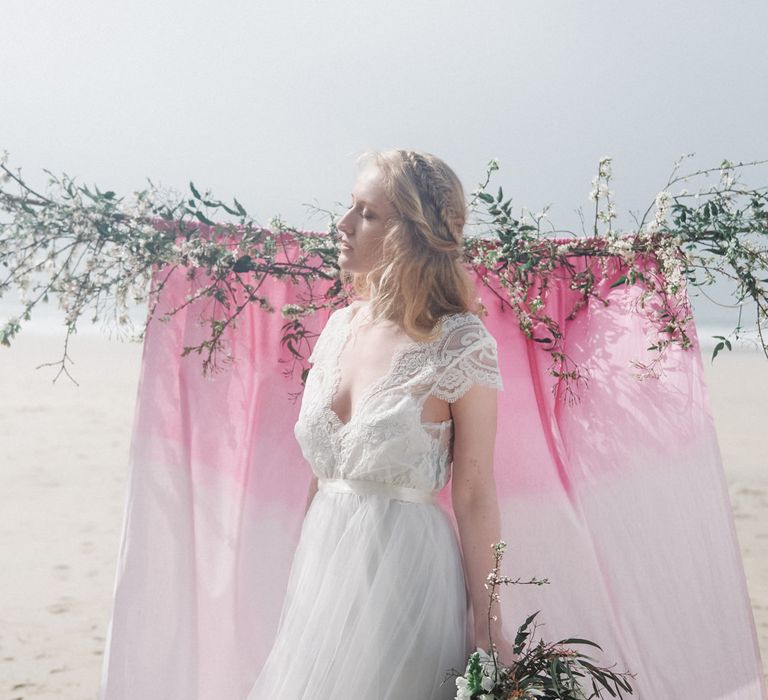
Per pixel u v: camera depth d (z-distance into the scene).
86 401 13.69
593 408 2.90
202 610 2.78
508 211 2.87
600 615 2.79
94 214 2.63
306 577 2.21
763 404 15.16
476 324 2.21
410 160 2.29
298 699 2.11
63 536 6.60
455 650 2.14
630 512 2.82
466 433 2.19
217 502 2.84
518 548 2.86
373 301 2.29
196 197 2.77
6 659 4.30
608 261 2.94
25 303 2.61
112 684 2.65
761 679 2.66
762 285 2.67
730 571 2.71
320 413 2.23
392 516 2.14
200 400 2.85
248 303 2.97
